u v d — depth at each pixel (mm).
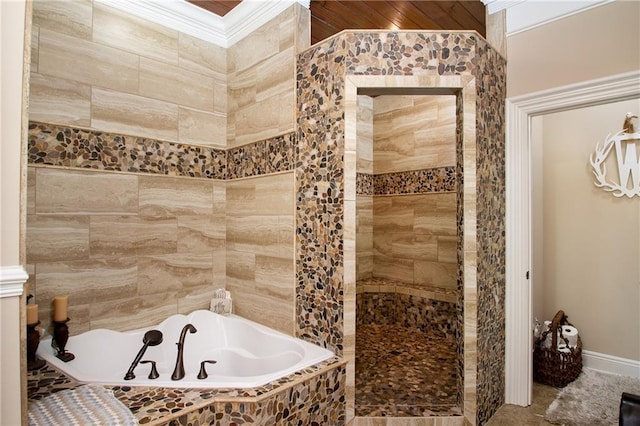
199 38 2494
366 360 2500
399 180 3314
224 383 1554
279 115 2227
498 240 2090
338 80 1893
